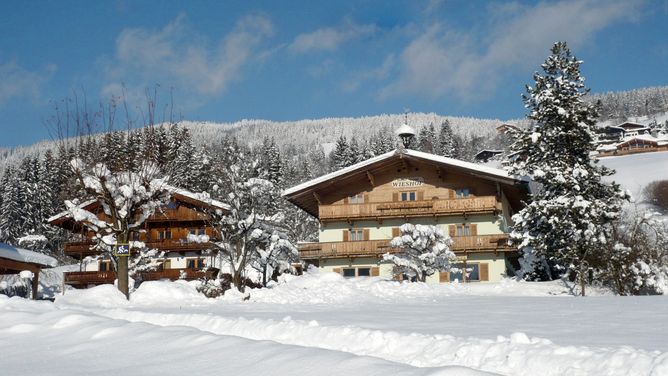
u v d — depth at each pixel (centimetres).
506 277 4238
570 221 3394
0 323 1232
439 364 725
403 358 764
